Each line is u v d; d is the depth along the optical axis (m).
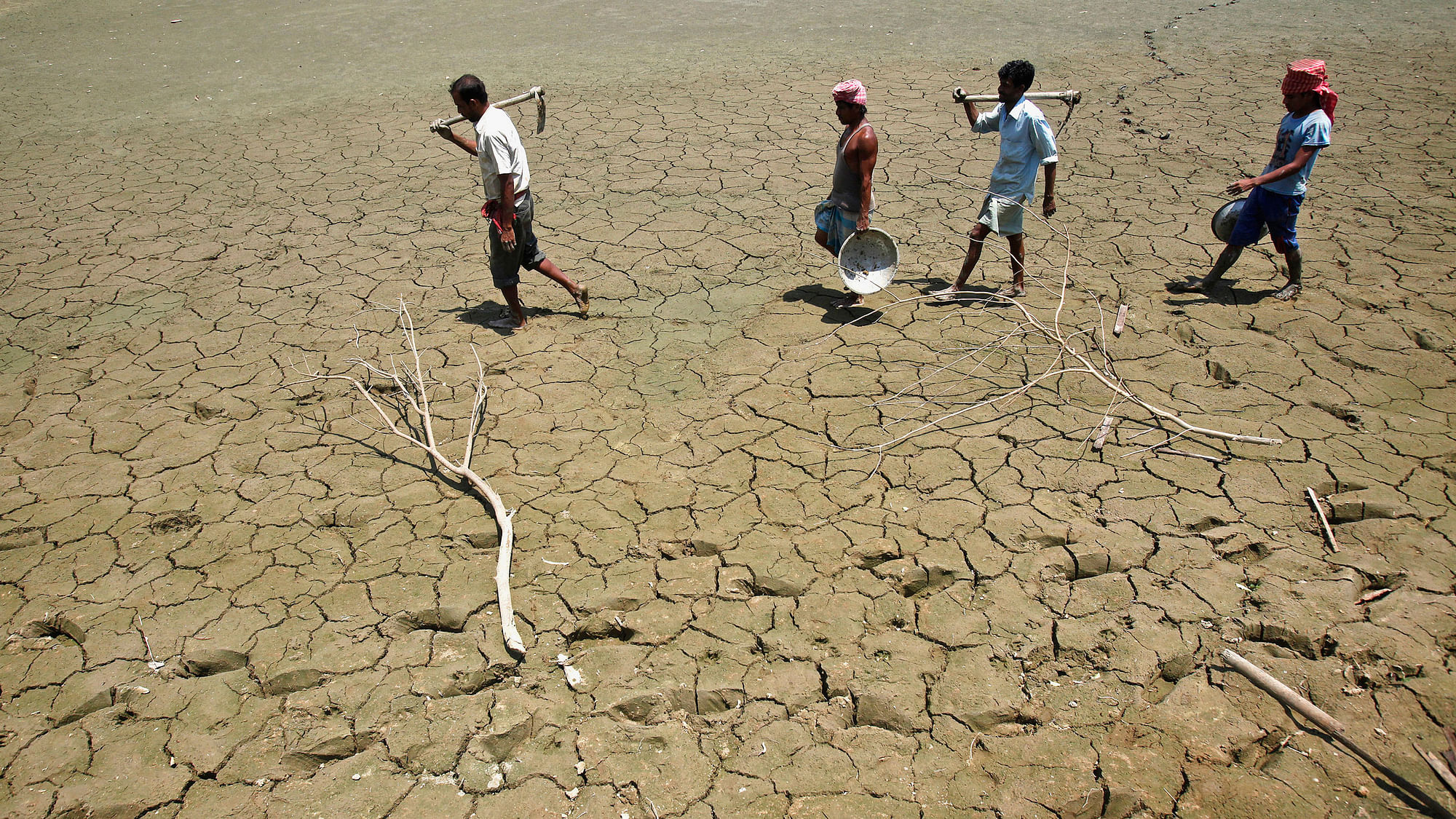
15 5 19.34
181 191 9.33
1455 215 7.34
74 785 3.35
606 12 17.44
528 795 3.27
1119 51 13.17
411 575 4.18
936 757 3.33
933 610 3.88
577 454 4.96
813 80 12.42
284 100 12.60
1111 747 3.32
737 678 3.65
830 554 4.18
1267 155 8.92
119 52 15.62
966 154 9.39
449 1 18.80
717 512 4.48
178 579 4.21
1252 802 3.08
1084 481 4.52
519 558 4.25
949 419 5.08
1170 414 4.90
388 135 10.94
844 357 5.78
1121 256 6.96
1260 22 14.48
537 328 6.36
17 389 5.82
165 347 6.27
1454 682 3.42
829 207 6.29
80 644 3.92
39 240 8.18
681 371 5.75
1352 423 4.86
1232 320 5.95
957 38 14.33
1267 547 4.07
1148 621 3.77
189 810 3.26
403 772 3.37
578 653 3.80
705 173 9.20
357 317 6.58
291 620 3.97
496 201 5.81
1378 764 2.98
